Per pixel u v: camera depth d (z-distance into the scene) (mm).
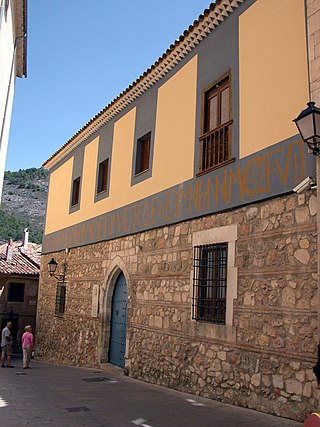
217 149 8328
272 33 7273
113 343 12109
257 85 7430
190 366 8117
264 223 6859
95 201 13859
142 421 5805
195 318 8172
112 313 12422
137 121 11836
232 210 7613
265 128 7102
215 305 7824
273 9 7332
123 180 12133
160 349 9219
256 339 6641
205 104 8930
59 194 17609
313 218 6004
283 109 6785
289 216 6414
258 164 7117
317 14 6273
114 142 13156
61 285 16016
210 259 8195
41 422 5695
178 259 9023
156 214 10102
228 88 8266
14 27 13523
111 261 12289
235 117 7840
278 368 6188
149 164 10812
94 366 12531
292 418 5832
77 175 15867
